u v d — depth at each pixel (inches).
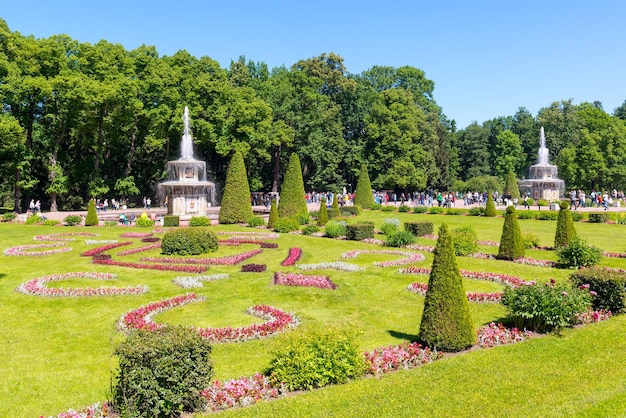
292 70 2632.9
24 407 328.5
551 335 430.6
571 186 2539.4
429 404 307.4
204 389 319.3
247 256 841.5
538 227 1206.3
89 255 845.2
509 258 788.0
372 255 864.3
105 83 1679.4
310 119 2297.0
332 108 2466.8
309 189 2551.7
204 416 302.0
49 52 1644.9
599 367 358.0
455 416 292.4
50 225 1321.4
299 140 2288.4
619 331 436.8
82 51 1739.7
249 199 1416.1
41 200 2057.1
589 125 2716.5
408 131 2407.7
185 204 1485.0
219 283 659.4
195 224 1316.4
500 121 3651.6
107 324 500.1
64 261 800.9
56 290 609.0
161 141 1863.9
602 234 1061.1
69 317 521.3
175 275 699.4
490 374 350.6
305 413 300.8
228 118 1971.0
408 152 2397.9
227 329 460.1
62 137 1754.4
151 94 1873.8
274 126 2128.4
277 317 508.7
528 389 325.1
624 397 303.1
